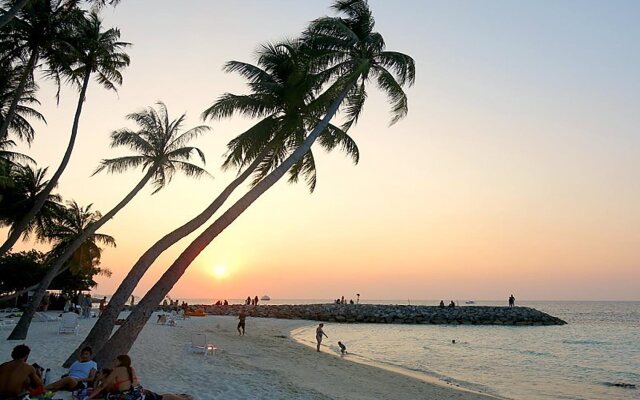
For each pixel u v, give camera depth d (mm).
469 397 16781
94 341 13805
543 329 62469
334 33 17234
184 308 60125
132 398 9188
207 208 15797
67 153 22797
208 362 17656
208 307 80562
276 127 18203
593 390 20219
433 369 24812
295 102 17203
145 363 16141
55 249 36969
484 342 42250
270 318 69688
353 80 17062
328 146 19250
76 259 36344
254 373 16266
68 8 20797
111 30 24328
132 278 14406
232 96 17594
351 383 17453
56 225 34562
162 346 21328
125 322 13375
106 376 9883
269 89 17703
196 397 11750
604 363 29859
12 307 53219
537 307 195625
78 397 9859
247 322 54906
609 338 48875
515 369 26188
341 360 24531
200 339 20438
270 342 31375
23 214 28641
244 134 17719
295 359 22844
